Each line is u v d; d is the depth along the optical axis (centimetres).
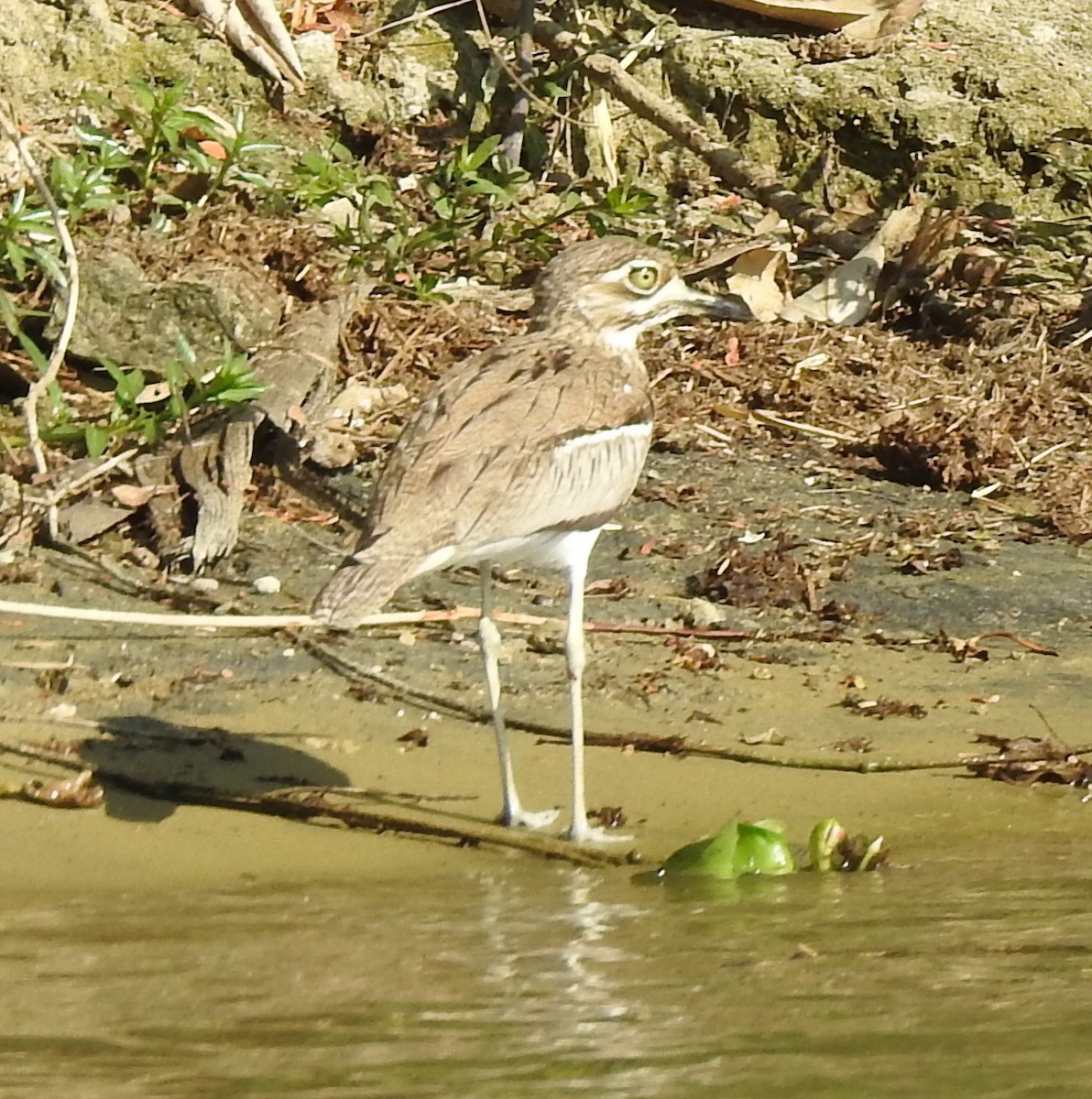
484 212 1722
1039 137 1856
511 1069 619
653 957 745
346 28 1845
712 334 1609
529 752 1009
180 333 1298
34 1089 590
